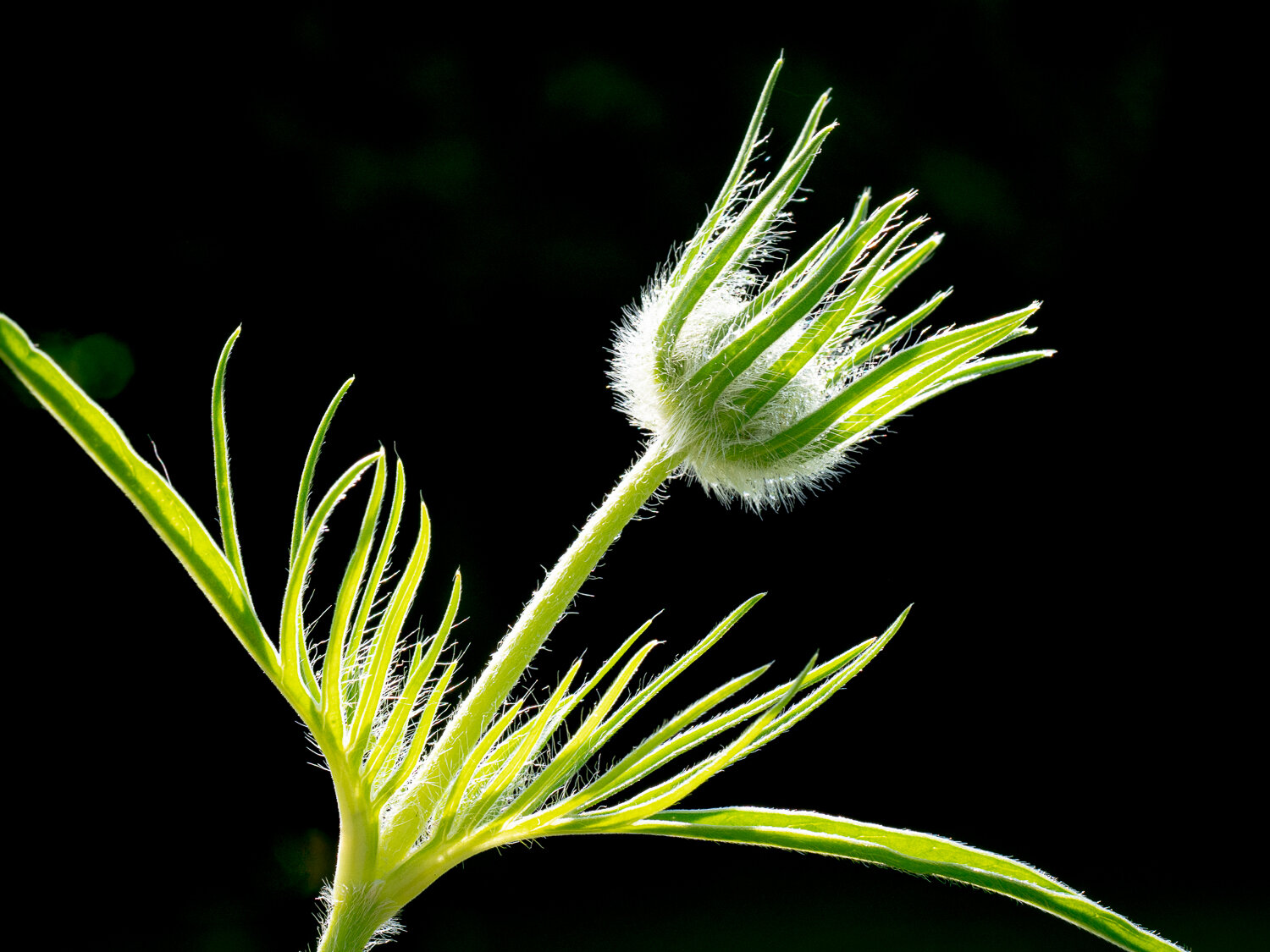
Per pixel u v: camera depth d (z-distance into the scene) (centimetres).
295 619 22
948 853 22
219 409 22
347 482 22
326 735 22
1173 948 22
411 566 22
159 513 22
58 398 21
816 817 22
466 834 22
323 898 22
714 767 22
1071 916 22
